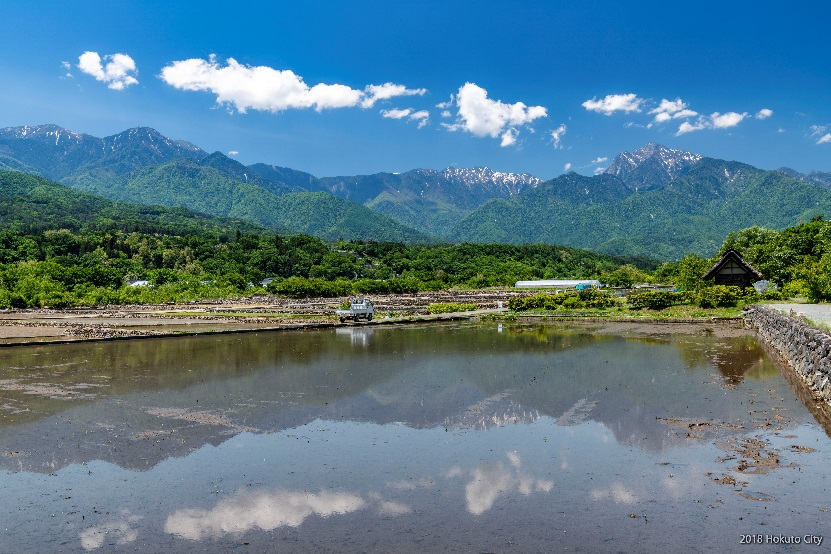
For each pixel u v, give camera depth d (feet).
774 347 107.76
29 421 59.93
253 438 54.24
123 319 184.96
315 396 71.51
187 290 322.55
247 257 571.69
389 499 40.50
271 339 134.00
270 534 35.63
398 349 115.24
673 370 87.15
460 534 35.35
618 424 57.67
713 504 38.75
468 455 49.19
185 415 62.28
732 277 206.69
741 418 59.00
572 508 38.68
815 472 43.88
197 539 35.04
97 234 627.05
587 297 210.38
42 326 156.04
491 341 127.75
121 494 41.50
